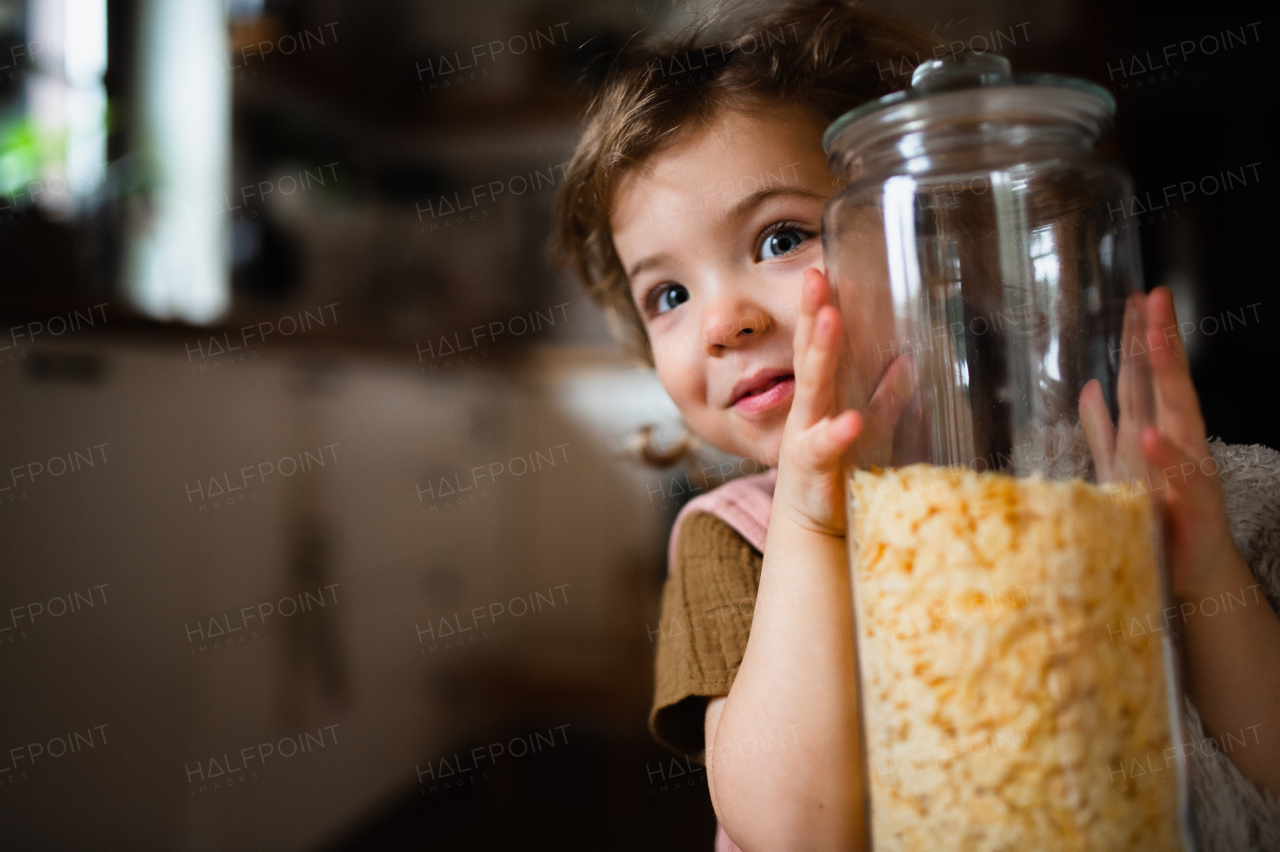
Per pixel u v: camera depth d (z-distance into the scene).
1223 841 0.46
